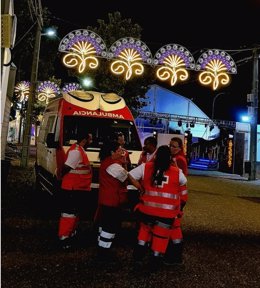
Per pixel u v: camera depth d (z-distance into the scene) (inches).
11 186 466.9
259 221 383.9
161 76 472.4
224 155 1162.0
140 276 197.9
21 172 605.6
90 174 250.7
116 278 192.4
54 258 214.7
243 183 805.9
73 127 351.3
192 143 1338.6
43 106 1277.1
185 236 294.0
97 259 217.8
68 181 240.4
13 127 1606.8
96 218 228.1
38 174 443.2
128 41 462.6
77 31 451.5
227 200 514.6
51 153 364.5
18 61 922.1
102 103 378.0
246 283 201.9
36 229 273.9
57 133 348.2
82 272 196.7
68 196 238.5
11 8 152.3
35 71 666.8
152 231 204.2
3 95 142.3
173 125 1269.7
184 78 477.1
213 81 483.5
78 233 273.9
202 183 722.8
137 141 362.3
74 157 242.1
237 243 287.1
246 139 1132.5
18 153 978.1
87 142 259.1
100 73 851.4
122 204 221.1
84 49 451.2
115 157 222.5
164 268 214.5
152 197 198.7
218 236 303.9
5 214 313.6
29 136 670.5
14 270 191.2
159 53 469.4
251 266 232.7
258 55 864.9
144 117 1206.3
